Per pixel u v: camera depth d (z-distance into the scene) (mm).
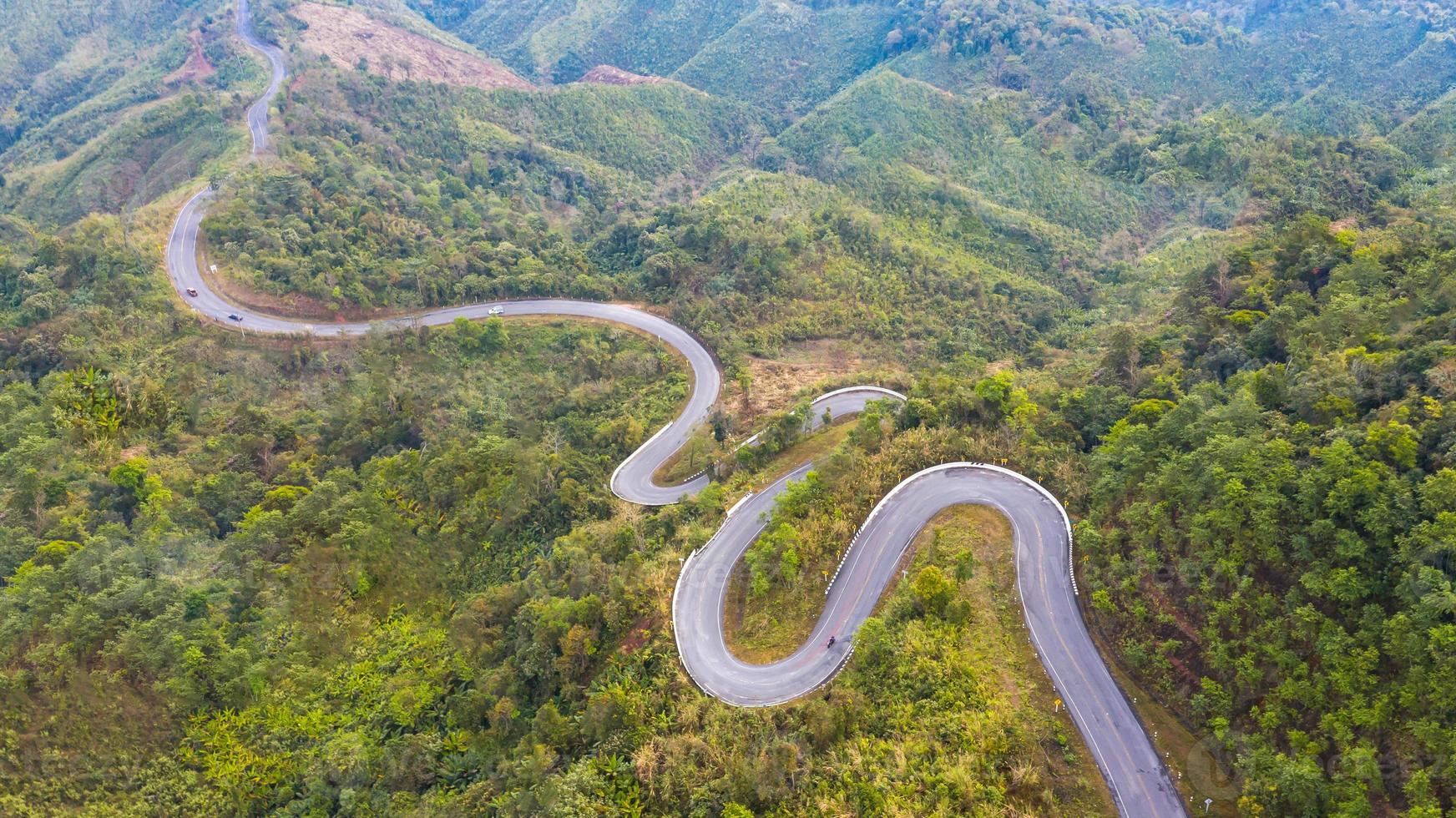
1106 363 92250
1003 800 46344
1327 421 58125
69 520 79438
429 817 54938
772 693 58094
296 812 59438
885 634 57156
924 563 65125
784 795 49188
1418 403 55125
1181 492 57344
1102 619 57750
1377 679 43281
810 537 68188
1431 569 43281
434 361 121750
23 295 120062
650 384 119500
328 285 130375
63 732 59656
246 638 69375
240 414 104938
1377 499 47875
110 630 65250
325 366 121062
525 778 54281
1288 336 75688
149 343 116375
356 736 64062
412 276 135875
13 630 62625
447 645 72812
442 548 87562
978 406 80500
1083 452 75750
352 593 78750
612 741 55375
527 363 126375
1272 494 51156
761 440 95688
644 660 62156
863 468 75375
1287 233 97812
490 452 96562
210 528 85562
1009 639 57344
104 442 92250
